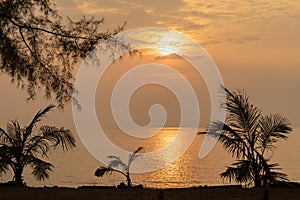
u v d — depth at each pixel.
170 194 13.98
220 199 13.14
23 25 12.77
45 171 18.50
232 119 16.45
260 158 16.05
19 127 18.17
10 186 16.42
